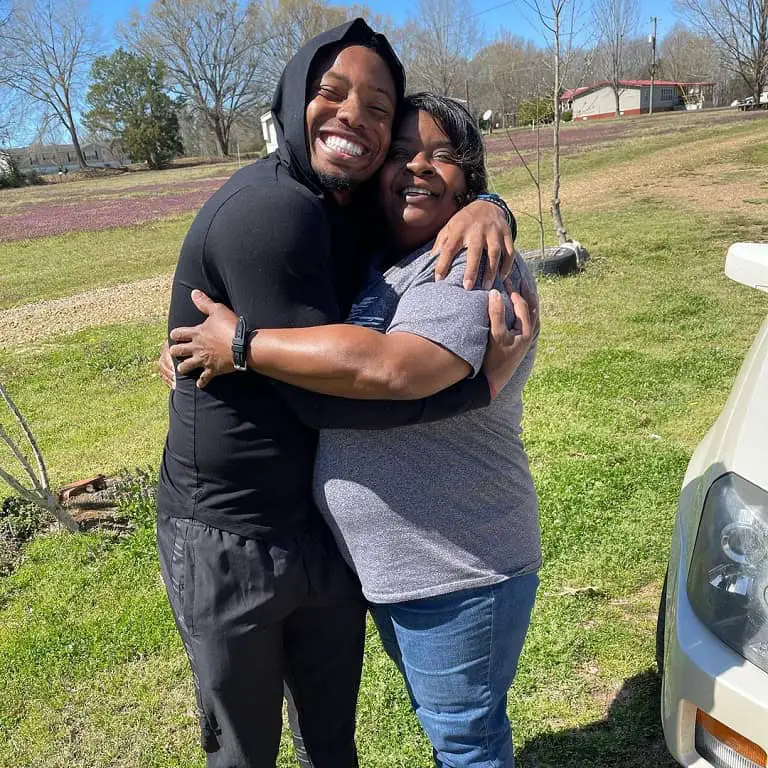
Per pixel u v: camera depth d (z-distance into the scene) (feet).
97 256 53.83
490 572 5.75
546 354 21.57
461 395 5.22
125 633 10.61
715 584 6.20
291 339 5.02
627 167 65.36
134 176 153.07
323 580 6.03
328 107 5.42
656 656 9.23
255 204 5.09
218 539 5.72
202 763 8.39
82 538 13.17
